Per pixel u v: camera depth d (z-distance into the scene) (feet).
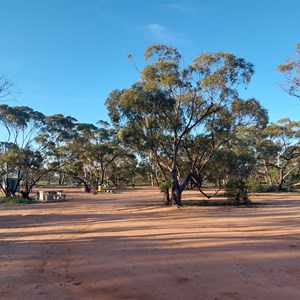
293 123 182.19
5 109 136.87
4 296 18.89
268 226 44.65
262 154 186.39
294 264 24.41
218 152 111.34
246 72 79.30
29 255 30.42
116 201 114.52
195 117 87.30
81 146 177.68
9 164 132.16
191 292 18.78
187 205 84.94
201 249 30.22
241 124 92.02
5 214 72.90
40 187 249.34
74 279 22.18
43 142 150.71
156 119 83.10
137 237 38.22
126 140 82.33
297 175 180.45
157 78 79.00
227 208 75.66
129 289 19.66
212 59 77.87
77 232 44.78
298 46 69.21
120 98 79.97
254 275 21.75
